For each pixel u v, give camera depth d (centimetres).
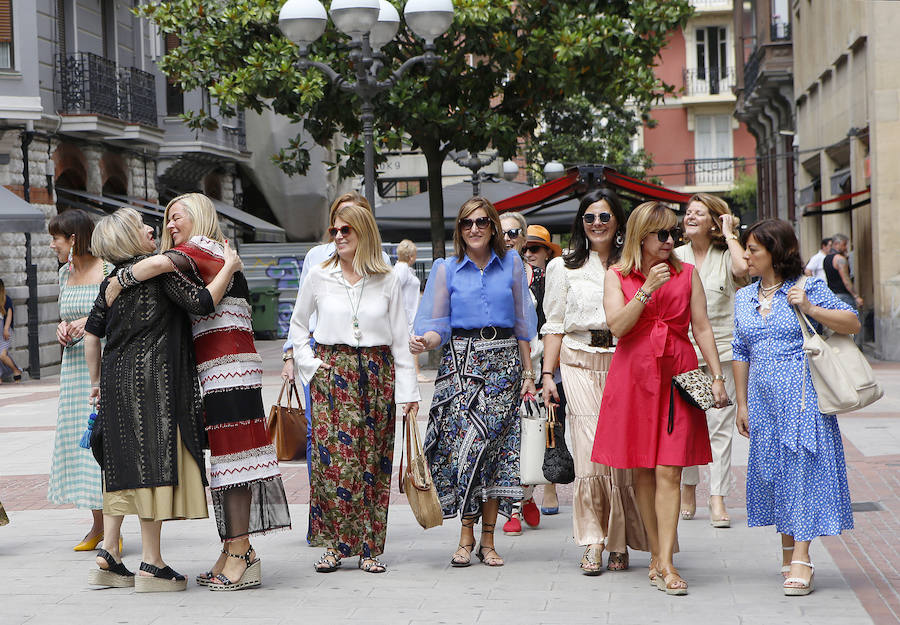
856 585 1534
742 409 1614
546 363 1705
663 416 1534
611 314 1538
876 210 5234
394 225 5175
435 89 4734
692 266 1567
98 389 1625
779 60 8244
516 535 1939
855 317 1513
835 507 1488
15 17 5581
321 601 1514
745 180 14812
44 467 2773
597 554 1638
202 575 1622
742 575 1616
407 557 1789
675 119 15212
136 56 7169
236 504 1584
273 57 4550
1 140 5647
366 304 1681
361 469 1683
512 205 4109
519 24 4738
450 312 1717
